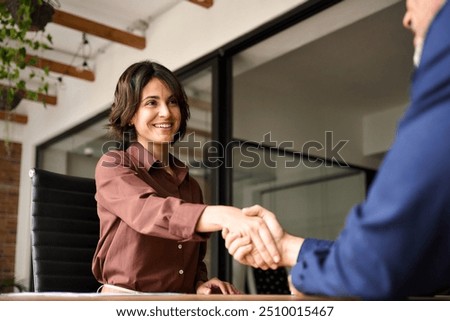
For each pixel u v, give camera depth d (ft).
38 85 20.21
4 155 22.25
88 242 6.13
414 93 1.78
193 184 5.97
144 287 5.08
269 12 11.91
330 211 17.46
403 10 12.15
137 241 4.99
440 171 1.66
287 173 15.80
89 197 6.26
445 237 1.74
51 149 21.25
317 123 17.40
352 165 18.67
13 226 22.02
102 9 15.37
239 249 3.25
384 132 18.84
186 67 14.25
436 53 1.73
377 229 1.75
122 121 5.44
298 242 3.10
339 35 13.48
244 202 13.84
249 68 13.61
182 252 5.26
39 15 10.46
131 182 4.61
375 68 15.60
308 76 15.69
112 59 17.47
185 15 14.57
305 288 2.07
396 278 1.79
